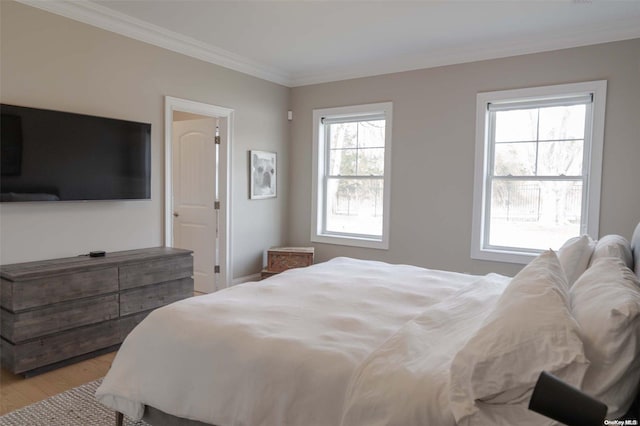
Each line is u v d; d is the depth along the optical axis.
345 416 1.36
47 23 3.17
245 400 1.58
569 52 3.79
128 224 3.78
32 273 2.75
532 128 4.08
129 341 1.99
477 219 4.29
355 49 4.31
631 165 3.58
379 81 4.84
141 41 3.80
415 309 2.10
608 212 3.69
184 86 4.20
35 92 3.12
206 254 4.92
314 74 5.23
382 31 3.80
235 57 4.59
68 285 2.94
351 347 1.59
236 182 4.86
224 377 1.65
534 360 1.20
